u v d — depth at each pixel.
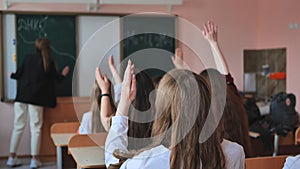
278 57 5.61
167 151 1.25
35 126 5.09
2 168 5.09
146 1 5.58
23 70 5.07
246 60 6.14
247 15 6.14
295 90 5.27
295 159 1.65
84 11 5.57
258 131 3.92
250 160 2.19
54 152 5.28
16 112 5.13
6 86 5.40
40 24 5.46
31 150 5.14
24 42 5.42
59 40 5.52
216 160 1.27
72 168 3.29
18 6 5.37
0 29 5.31
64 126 3.71
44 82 5.06
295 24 5.25
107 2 5.49
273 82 5.69
